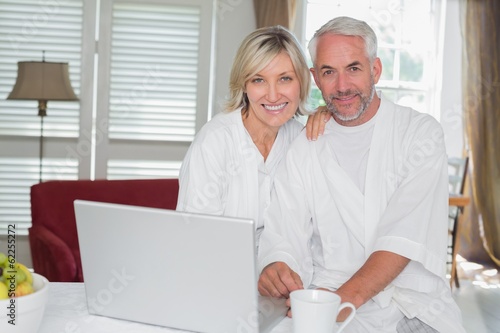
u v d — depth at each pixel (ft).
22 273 3.71
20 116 14.51
